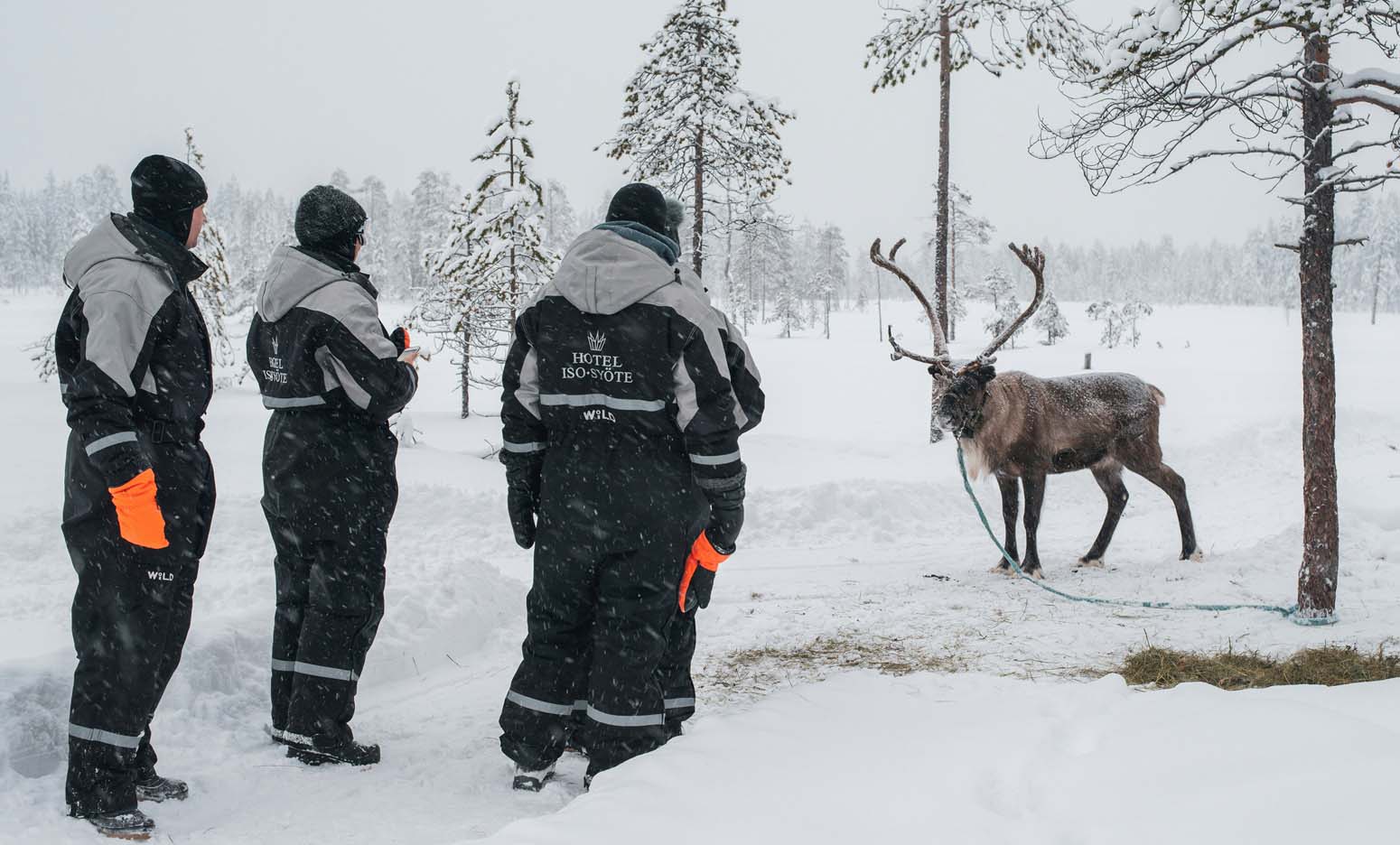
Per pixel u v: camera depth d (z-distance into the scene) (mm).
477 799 3398
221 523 8047
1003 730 3162
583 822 2527
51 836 2918
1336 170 5355
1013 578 7301
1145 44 5520
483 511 9367
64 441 15000
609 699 3373
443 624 5445
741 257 76875
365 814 3232
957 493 10688
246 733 4031
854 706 3596
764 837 2453
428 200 84375
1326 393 5562
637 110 17844
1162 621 5773
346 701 3717
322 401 3645
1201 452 13461
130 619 3082
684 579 3557
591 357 3377
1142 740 2939
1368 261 96500
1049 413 7371
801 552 8703
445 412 23625
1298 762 2613
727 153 17547
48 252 107875
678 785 2787
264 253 64375
